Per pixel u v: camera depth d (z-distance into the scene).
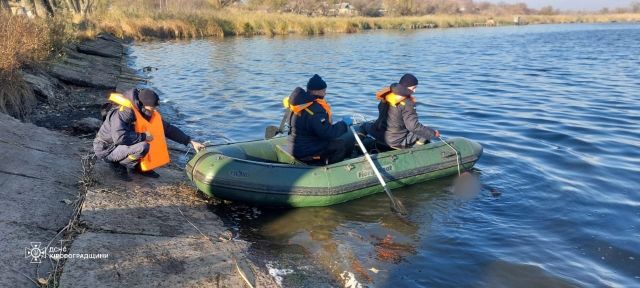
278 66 17.73
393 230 4.82
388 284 3.88
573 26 59.41
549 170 6.41
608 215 5.08
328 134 5.38
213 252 4.00
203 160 5.29
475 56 21.88
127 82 12.95
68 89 10.54
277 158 6.00
